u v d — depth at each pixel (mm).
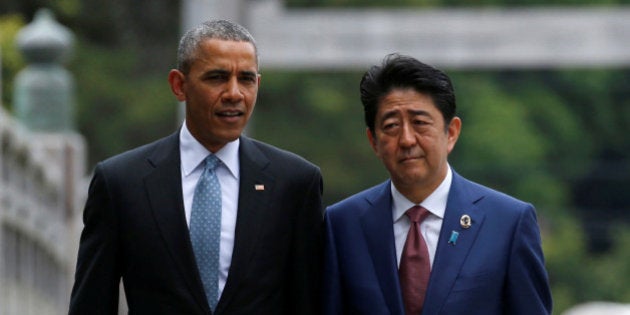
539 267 17625
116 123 83125
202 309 17188
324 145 93938
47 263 38531
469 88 104312
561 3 104062
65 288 40500
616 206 114438
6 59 58312
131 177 17594
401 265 17641
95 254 17516
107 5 83688
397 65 17281
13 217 33344
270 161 17875
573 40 53875
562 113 109375
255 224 17453
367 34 53406
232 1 49312
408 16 53781
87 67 82875
